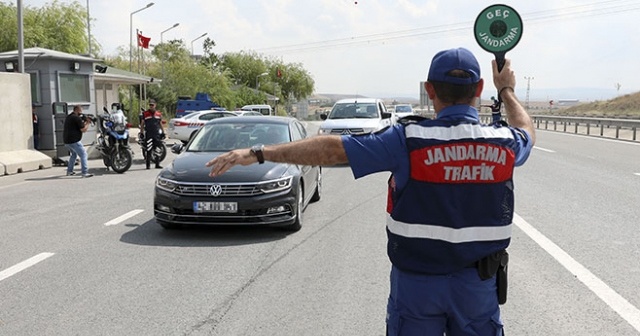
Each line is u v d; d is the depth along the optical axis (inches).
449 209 94.7
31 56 668.1
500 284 100.3
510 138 99.7
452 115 98.4
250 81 3545.8
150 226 332.5
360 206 397.1
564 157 699.4
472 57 99.4
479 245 95.8
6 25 1366.9
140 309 198.5
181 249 279.7
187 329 181.3
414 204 96.0
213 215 297.7
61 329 181.3
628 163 633.6
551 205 388.5
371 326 183.8
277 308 199.6
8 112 616.7
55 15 1473.9
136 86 1686.8
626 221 335.9
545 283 224.4
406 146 95.5
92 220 350.3
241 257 265.3
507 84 115.3
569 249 274.1
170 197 300.4
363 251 275.1
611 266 246.1
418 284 97.5
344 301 206.2
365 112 783.7
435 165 94.4
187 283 226.7
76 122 570.6
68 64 707.4
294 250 277.9
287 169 316.8
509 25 114.1
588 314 192.4
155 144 657.6
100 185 511.2
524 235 302.7
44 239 300.8
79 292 216.1
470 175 94.9
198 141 361.4
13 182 532.7
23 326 183.6
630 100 3137.3
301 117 3129.9
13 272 241.4
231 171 307.0
